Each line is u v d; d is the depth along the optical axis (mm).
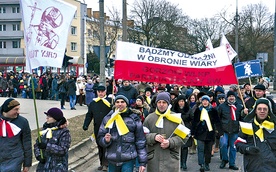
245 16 58250
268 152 4941
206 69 7379
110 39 58625
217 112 9062
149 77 7215
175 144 5727
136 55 7199
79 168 9250
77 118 15492
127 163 5734
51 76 26656
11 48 60812
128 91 10539
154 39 55125
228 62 7398
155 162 5844
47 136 5484
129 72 7180
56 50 6195
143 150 5730
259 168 4926
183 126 5793
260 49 58406
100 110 8625
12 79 27344
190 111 9297
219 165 9742
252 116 5168
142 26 55188
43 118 15391
